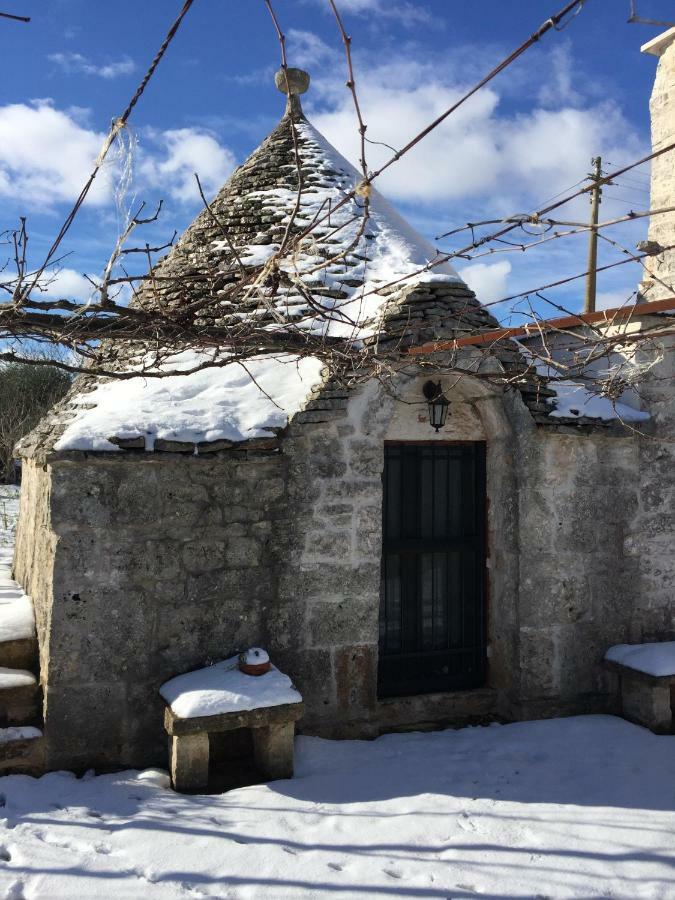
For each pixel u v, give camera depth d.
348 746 5.59
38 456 5.65
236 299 4.34
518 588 6.18
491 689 6.47
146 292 6.77
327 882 3.80
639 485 6.57
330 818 4.45
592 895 3.74
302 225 7.49
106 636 5.14
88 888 3.68
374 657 5.84
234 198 8.05
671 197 8.06
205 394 6.01
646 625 6.56
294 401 5.94
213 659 5.43
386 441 6.34
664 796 4.81
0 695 5.16
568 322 4.71
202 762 4.86
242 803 4.63
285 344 4.16
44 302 3.31
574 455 6.34
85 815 4.41
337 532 5.75
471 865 3.98
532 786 4.95
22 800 4.55
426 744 5.70
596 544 6.40
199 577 5.41
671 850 4.14
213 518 5.45
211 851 4.05
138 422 5.36
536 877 3.88
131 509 5.21
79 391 6.98
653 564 6.60
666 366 6.63
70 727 5.03
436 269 7.27
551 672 6.24
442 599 6.57
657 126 8.30
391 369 4.74
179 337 3.90
